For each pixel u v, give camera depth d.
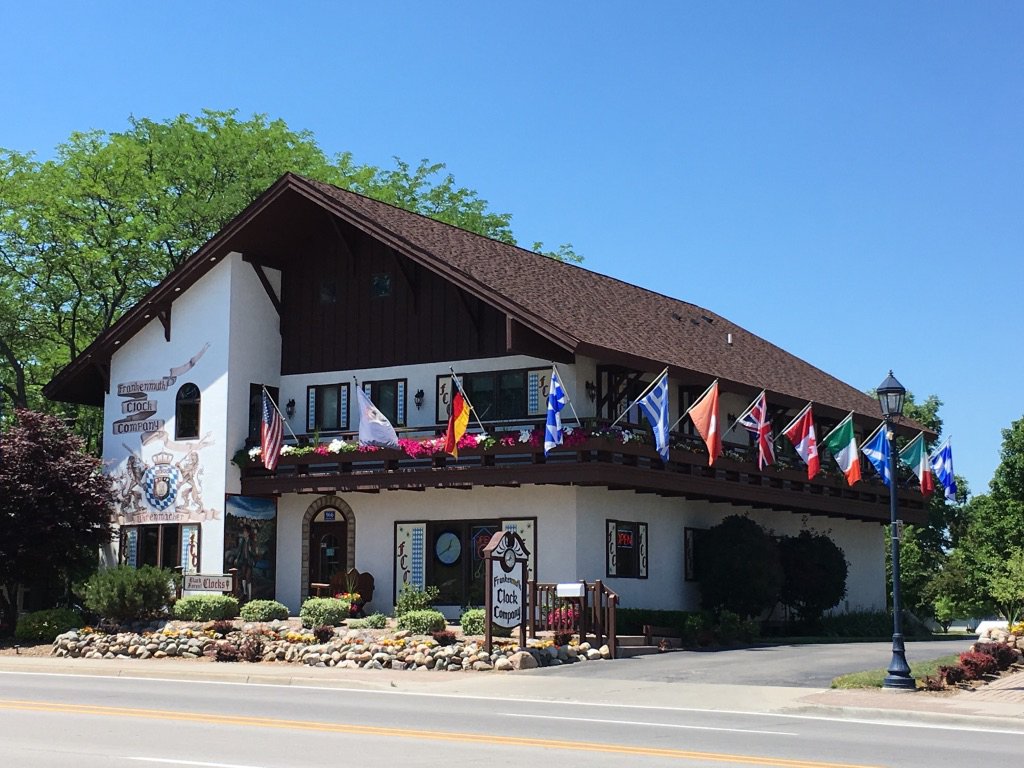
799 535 39.28
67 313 48.66
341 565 34.62
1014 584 25.08
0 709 17.12
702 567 34.88
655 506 33.91
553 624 27.06
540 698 20.19
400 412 33.91
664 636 30.06
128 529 36.56
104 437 37.53
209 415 35.38
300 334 36.16
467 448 30.89
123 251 45.72
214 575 33.44
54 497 33.34
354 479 32.75
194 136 47.53
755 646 31.11
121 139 46.66
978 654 22.56
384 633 27.09
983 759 13.28
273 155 49.03
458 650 25.20
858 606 44.75
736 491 34.50
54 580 34.38
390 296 34.66
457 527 32.72
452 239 35.53
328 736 14.40
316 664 26.08
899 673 20.38
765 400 33.66
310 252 36.34
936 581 55.62
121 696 19.44
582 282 38.06
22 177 44.97
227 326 35.41
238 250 35.69
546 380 31.66
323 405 35.41
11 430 34.91
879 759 13.17
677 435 32.81
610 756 12.99
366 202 35.41
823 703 18.69
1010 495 54.09
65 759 12.36
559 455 30.11
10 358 46.41
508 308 30.05
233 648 27.19
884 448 34.56
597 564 31.34
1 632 33.84
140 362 37.09
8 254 45.78
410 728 15.34
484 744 13.87
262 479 34.44
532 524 31.45
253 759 12.48
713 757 13.00
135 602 31.77
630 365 30.94
